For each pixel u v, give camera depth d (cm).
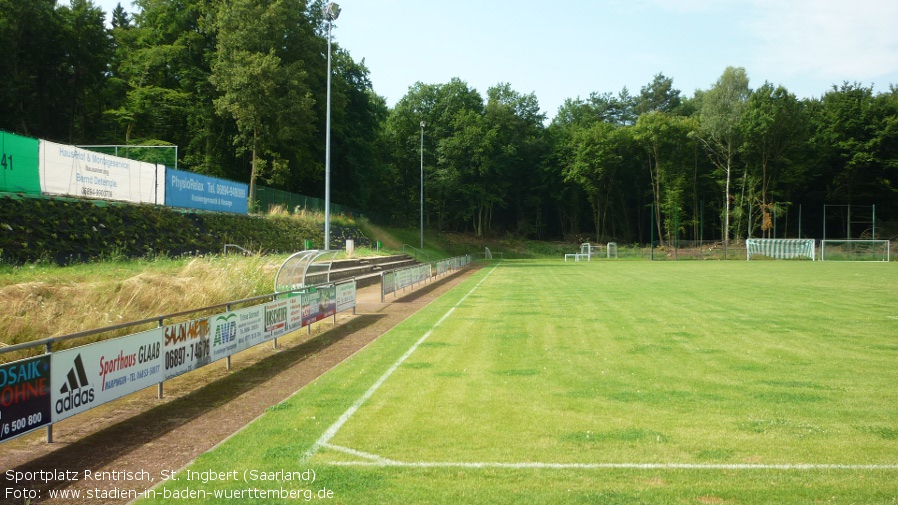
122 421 774
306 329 1576
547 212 9631
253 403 857
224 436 707
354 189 6450
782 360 1110
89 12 4744
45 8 4312
